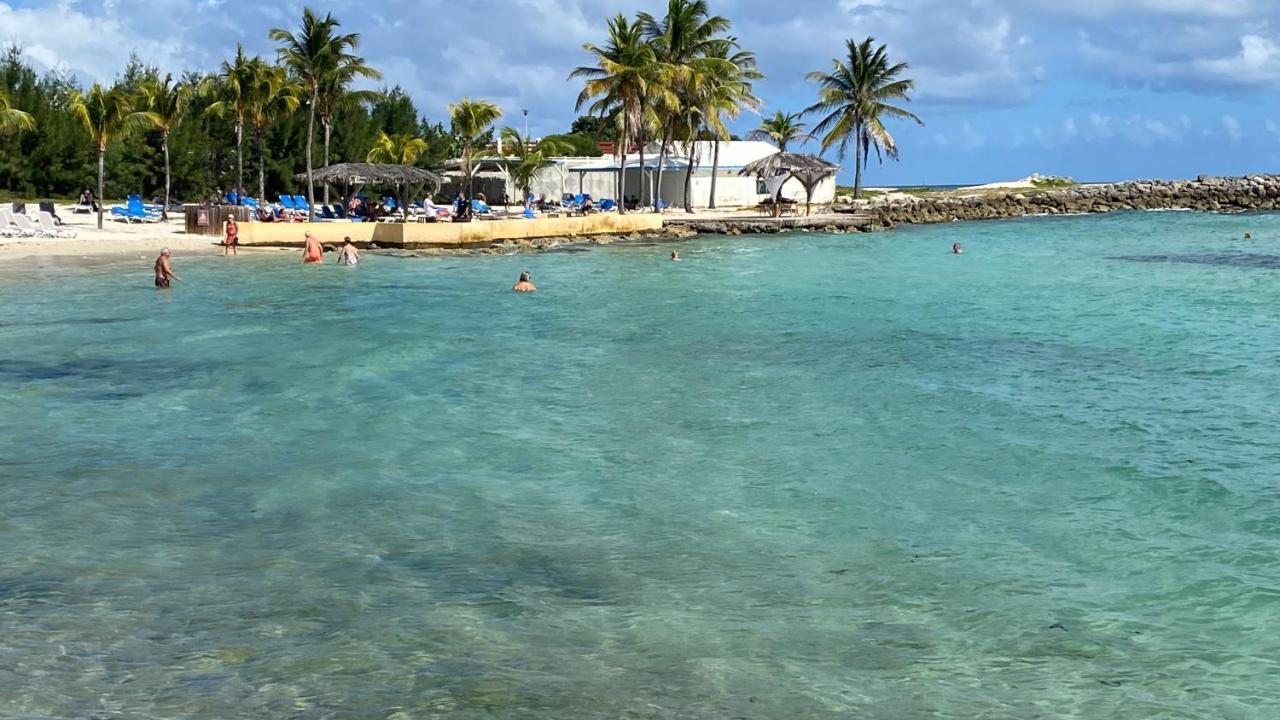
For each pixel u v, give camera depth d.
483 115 64.19
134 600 9.38
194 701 7.60
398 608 9.28
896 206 76.62
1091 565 10.47
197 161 72.81
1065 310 28.95
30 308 27.47
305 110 75.88
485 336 24.05
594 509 12.08
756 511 12.06
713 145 76.06
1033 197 84.88
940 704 7.74
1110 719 7.57
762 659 8.41
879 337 24.34
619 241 53.22
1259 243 52.97
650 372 20.12
